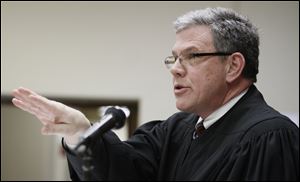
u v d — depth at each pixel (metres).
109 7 7.91
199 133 3.06
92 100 7.87
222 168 2.70
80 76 7.86
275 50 7.73
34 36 7.88
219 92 2.95
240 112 2.94
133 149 3.14
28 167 8.38
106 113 2.71
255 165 2.61
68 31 7.89
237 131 2.82
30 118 8.41
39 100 2.78
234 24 2.96
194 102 2.92
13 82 7.85
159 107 7.80
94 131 2.57
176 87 2.96
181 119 3.38
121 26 7.89
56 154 8.48
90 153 2.56
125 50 7.86
